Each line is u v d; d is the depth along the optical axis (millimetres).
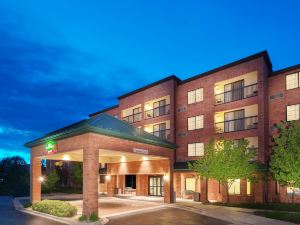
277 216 20078
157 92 40906
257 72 30109
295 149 21062
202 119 35562
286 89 28859
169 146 28094
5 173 54875
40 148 27469
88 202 19594
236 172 25062
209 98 34688
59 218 20703
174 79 39000
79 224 18406
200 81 36188
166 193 28750
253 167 25953
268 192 27859
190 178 35562
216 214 21266
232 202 28328
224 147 26406
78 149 21391
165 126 39969
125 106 46281
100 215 21703
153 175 37688
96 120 23250
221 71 33781
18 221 20094
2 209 27766
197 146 35562
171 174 28859
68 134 21969
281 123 24703
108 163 38281
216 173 25688
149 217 20812
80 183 52344
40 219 20938
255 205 25141
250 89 31625
